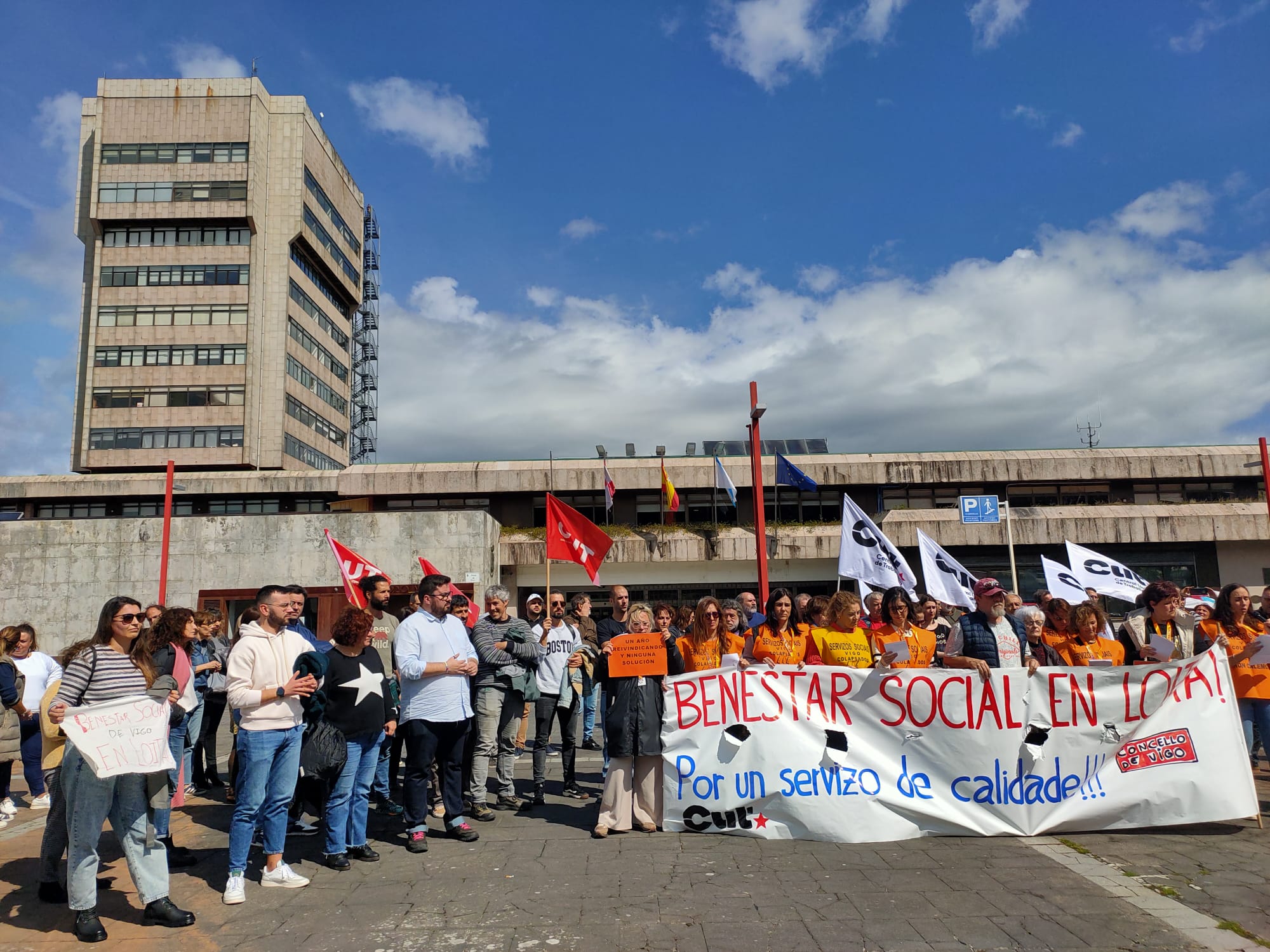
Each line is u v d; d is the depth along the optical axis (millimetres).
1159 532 27766
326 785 6246
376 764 6348
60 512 34906
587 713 11930
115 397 54031
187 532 25938
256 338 55312
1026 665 7469
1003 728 6660
